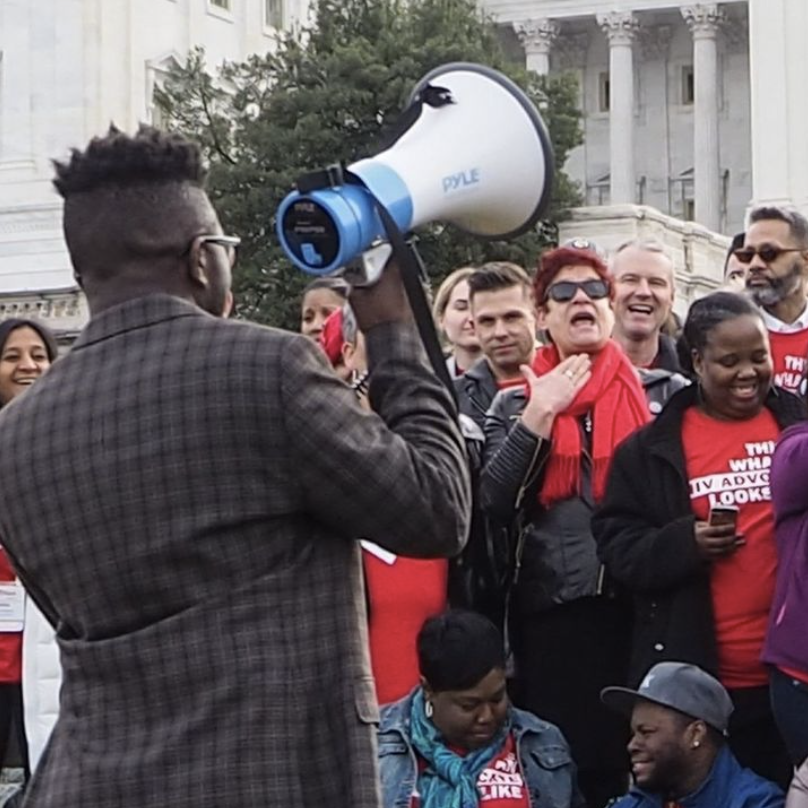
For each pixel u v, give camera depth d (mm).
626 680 10352
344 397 5949
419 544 5996
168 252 6125
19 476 6090
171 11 77125
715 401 9820
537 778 9875
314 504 5945
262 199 58031
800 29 84625
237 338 5984
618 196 104188
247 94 61750
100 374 6055
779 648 9266
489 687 9805
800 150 84688
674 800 9586
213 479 5902
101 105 73438
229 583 5898
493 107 6703
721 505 9648
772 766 9906
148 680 5891
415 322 6301
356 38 61438
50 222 70688
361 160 6465
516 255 55875
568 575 10258
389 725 10008
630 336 12258
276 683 5840
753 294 11266
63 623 6117
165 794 5793
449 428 6184
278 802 5781
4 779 13625
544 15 105188
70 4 73188
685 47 107438
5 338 12594
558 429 10305
